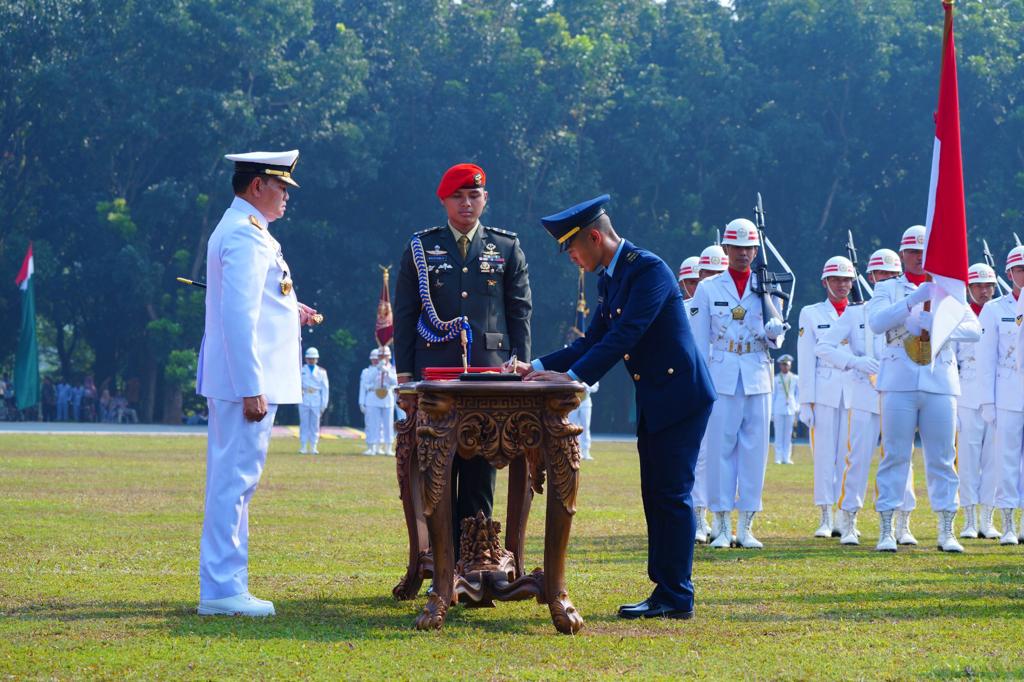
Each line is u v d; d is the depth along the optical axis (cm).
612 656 712
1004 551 1318
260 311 882
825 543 1399
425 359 978
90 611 834
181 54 5728
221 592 831
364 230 6269
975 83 6103
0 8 5619
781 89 6381
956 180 1203
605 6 6800
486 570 876
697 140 6444
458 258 985
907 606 888
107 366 6288
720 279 1408
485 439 800
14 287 5831
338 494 1866
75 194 5900
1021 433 1428
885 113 6400
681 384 848
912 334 1307
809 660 704
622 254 861
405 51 6400
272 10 5856
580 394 816
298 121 5912
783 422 3481
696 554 1259
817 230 6238
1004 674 670
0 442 3375
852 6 6281
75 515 1487
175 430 4781
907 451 1305
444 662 692
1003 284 1658
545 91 6119
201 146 5747
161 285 5950
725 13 6944
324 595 921
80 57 5700
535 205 6203
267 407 872
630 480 2338
